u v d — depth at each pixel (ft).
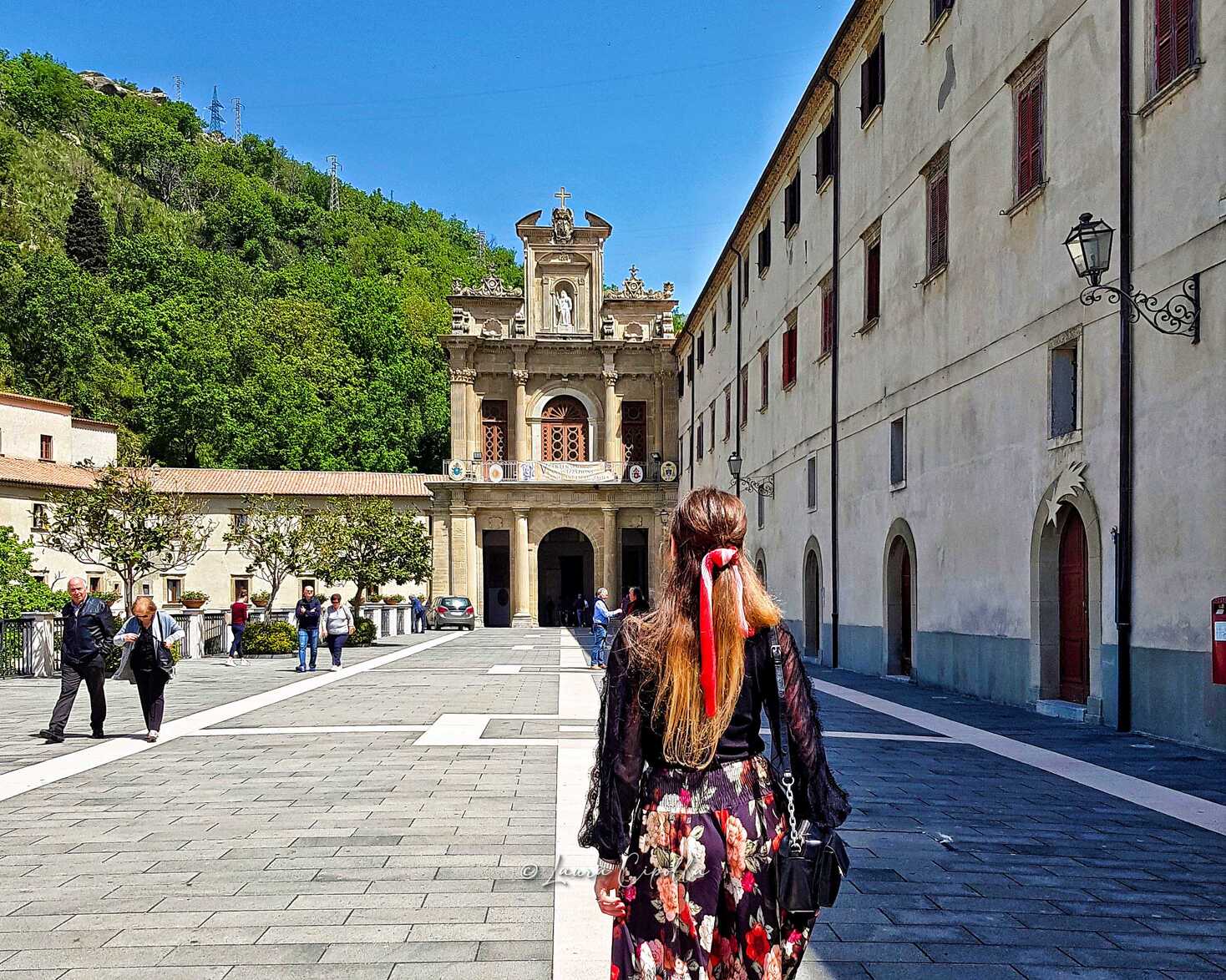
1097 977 14.58
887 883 19.21
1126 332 40.88
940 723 43.39
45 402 172.04
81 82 494.59
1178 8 38.60
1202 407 36.37
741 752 9.64
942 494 59.82
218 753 35.22
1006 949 15.70
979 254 55.26
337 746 36.32
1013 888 18.93
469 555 185.78
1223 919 17.22
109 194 388.16
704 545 9.88
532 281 193.36
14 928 16.47
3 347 227.40
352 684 63.26
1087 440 44.04
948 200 59.41
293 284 311.68
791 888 9.27
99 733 39.83
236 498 181.37
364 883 18.94
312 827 23.50
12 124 405.59
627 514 191.83
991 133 53.98
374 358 274.16
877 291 72.95
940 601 59.93
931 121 62.23
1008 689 51.06
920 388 63.52
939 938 16.17
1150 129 40.06
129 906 17.65
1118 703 41.01
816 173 87.86
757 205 108.68
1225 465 35.06
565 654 98.37
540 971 14.52
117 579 172.65
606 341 191.52
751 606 9.63
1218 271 35.70
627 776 9.42
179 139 473.67
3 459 160.04
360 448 245.45
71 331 238.07
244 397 238.68
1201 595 36.32
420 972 14.46
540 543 203.10
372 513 123.75
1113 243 42.32
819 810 9.65
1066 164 46.39
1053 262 47.34
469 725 42.19
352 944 15.65
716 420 138.82
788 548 96.84
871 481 72.59
